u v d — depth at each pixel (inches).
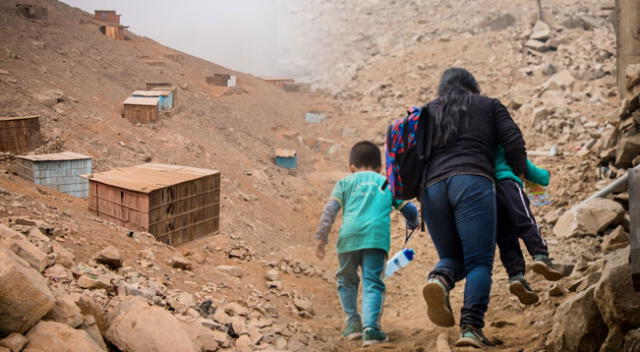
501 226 143.6
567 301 136.3
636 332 112.1
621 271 118.3
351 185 174.1
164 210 215.3
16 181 239.6
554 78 582.6
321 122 598.5
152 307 123.8
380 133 553.6
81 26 601.0
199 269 192.7
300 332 163.8
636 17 407.2
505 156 142.3
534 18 775.1
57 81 405.1
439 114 139.9
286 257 250.2
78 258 161.6
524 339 150.1
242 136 468.4
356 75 772.6
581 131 441.4
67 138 311.7
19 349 98.4
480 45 761.0
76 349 101.7
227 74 627.2
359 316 169.3
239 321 147.0
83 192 258.7
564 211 281.4
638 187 109.7
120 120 379.2
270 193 369.7
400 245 280.4
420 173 142.4
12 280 100.0
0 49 423.8
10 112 318.3
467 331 134.8
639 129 291.3
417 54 784.9
